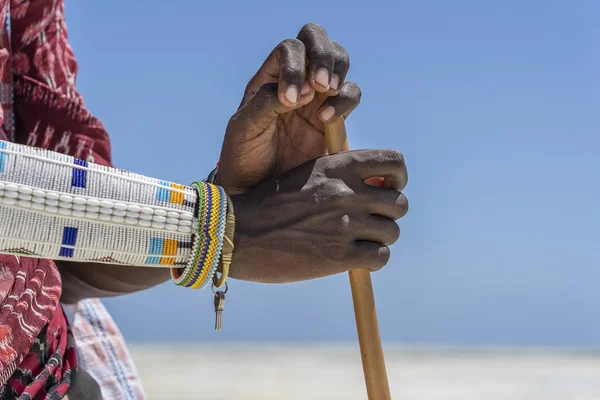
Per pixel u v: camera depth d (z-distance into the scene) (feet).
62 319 6.31
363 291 6.70
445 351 94.12
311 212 6.01
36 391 5.57
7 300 5.55
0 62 6.73
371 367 6.65
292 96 5.75
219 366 53.16
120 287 7.55
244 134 6.00
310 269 6.06
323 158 6.17
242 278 6.08
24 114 7.79
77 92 8.13
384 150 6.18
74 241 5.28
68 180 5.24
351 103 6.35
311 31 6.12
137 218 5.44
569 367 54.49
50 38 7.87
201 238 5.64
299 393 33.30
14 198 5.05
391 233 6.17
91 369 7.46
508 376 46.24
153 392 33.30
